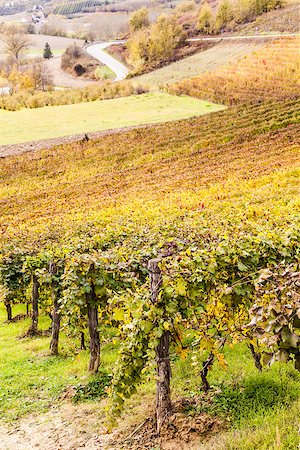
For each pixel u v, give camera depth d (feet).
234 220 52.16
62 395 27.76
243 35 358.84
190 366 27.73
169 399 21.71
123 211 82.23
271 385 23.25
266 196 78.02
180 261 23.59
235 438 18.40
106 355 33.37
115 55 445.78
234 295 24.68
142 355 21.57
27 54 510.99
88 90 262.26
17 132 175.42
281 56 260.62
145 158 132.57
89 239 42.93
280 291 15.33
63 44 573.33
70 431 23.40
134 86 255.91
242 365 26.68
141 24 517.55
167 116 180.45
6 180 129.29
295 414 19.26
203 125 153.79
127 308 23.15
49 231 63.26
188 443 19.84
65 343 38.37
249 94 202.49
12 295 49.52
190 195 93.09
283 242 30.35
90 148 146.10
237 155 123.54
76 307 30.30
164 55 358.64
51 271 36.17
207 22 402.31
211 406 22.30
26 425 24.77
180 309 22.98
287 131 136.56
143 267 33.58
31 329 43.45
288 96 182.70
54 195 112.98
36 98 247.91
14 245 54.13
